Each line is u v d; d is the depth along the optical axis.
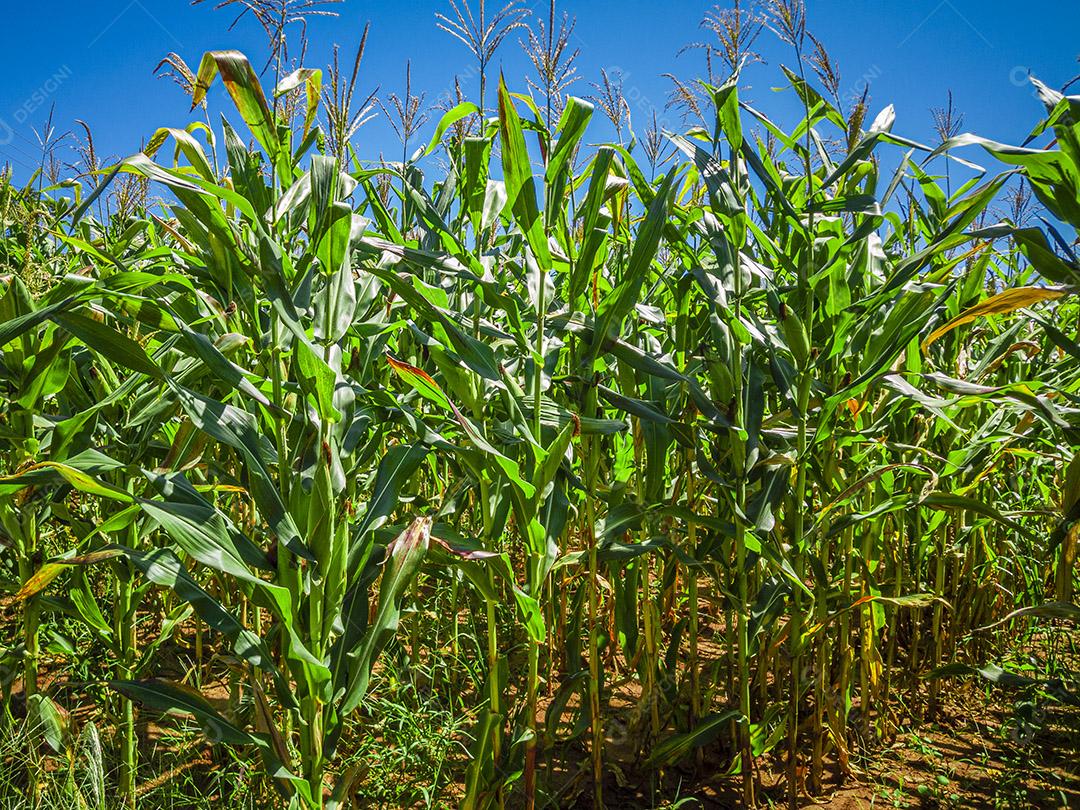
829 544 3.43
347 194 2.30
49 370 2.25
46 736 2.29
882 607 3.03
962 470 2.77
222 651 3.47
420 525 1.97
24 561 2.38
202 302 2.33
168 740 2.90
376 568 2.17
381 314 2.78
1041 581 4.03
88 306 2.37
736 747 2.84
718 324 2.52
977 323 3.57
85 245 2.40
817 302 2.86
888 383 2.54
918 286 2.70
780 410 3.03
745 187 2.75
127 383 2.25
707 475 2.58
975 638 3.76
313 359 1.83
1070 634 4.13
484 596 2.23
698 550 2.86
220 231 2.00
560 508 2.36
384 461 2.22
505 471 2.03
